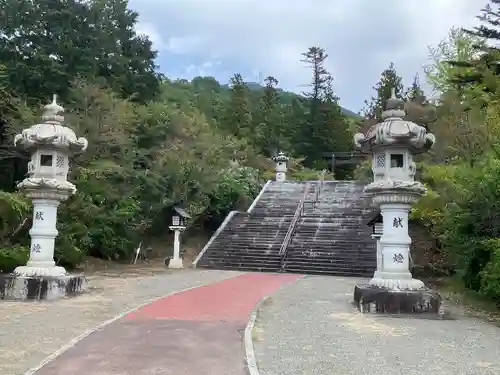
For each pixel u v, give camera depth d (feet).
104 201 65.00
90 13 85.30
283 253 68.74
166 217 82.64
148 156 75.51
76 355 21.56
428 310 34.40
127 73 92.89
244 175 98.12
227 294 42.16
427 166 59.72
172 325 28.40
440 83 74.43
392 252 36.91
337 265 65.00
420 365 21.63
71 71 79.10
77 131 60.85
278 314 33.71
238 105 159.22
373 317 33.27
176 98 119.85
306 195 93.35
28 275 38.78
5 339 24.82
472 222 41.42
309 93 185.68
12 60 75.36
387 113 38.14
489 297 39.86
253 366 20.45
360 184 95.81
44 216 40.01
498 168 38.99
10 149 63.05
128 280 51.78
